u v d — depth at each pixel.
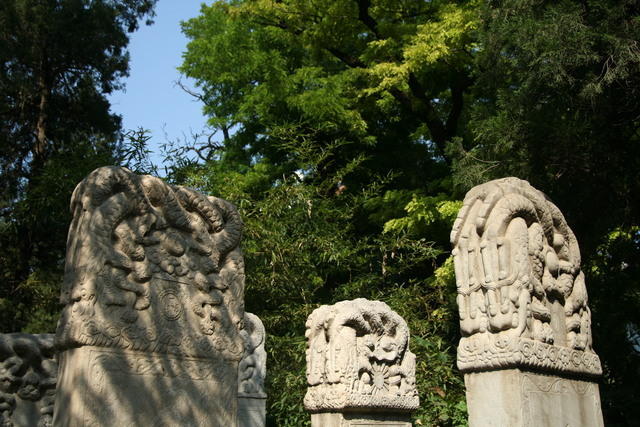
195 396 5.34
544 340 5.88
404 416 7.49
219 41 18.66
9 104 19.61
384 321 7.58
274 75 17.34
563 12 10.13
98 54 19.84
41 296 16.88
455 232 6.20
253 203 12.42
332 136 17.80
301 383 9.93
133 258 5.25
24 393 8.40
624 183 11.31
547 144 10.47
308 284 12.29
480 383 5.82
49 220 17.08
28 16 18.36
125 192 5.33
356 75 17.02
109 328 5.00
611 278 12.23
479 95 16.84
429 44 15.28
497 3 11.80
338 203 16.62
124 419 4.93
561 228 6.60
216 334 5.59
